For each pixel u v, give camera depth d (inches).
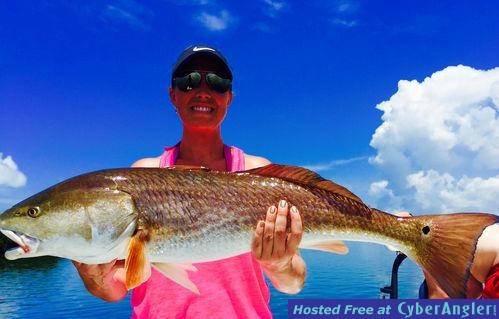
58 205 29.5
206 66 37.1
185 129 37.9
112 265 31.5
